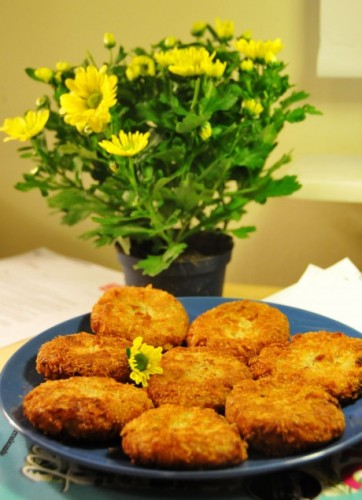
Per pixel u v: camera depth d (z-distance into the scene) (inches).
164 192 31.7
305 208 43.9
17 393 26.2
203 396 25.1
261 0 41.7
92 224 49.6
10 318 35.9
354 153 42.4
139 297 29.9
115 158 31.1
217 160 32.0
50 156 33.8
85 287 40.1
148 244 34.7
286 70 42.1
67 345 27.1
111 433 23.9
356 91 41.3
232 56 33.3
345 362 26.3
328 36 39.9
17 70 47.8
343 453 24.8
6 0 46.4
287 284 46.1
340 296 33.0
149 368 26.0
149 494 23.2
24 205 51.1
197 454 22.3
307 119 42.4
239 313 29.5
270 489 23.3
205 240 35.3
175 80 32.4
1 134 49.6
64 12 45.5
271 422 23.0
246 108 31.7
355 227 43.4
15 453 25.0
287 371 26.1
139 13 44.1
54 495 23.3
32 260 44.4
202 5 42.8
